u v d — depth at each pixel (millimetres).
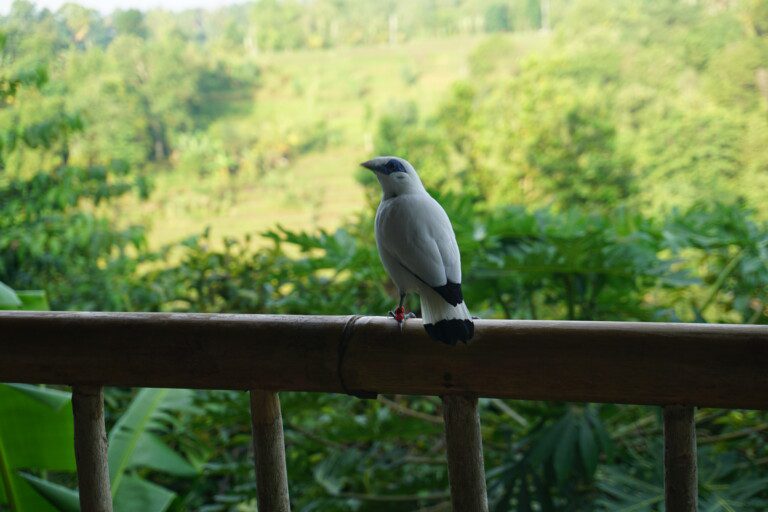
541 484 3137
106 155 13219
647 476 2887
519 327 1248
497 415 3873
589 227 3760
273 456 1393
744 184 15516
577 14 19000
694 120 15688
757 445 3389
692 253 4398
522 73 17266
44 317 1442
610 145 15117
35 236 5578
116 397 4246
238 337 1355
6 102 6266
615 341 1201
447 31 25078
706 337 1170
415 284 1872
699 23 17766
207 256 4852
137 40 18328
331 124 21547
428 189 3803
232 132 20000
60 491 2131
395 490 3596
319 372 1329
